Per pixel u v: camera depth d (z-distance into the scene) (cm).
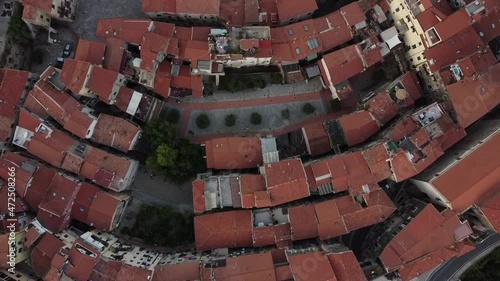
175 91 7488
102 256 6850
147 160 7275
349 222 6950
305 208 6981
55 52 7700
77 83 6875
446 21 6912
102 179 7056
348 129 7238
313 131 7444
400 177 6812
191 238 7550
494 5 6894
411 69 7688
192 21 7631
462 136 6962
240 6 7288
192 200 7744
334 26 7231
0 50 7106
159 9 7244
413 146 6762
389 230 7181
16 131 7250
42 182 7044
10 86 7150
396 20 7494
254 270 6706
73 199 7100
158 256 7362
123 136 7156
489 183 6644
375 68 7788
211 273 6706
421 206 7181
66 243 6938
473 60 6862
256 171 7412
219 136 7769
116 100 7294
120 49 7125
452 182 6706
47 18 7362
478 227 7300
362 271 6788
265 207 7150
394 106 7275
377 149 6806
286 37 7194
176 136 7681
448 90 6888
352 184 6888
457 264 7838
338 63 7231
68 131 7406
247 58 7044
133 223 7681
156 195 7750
